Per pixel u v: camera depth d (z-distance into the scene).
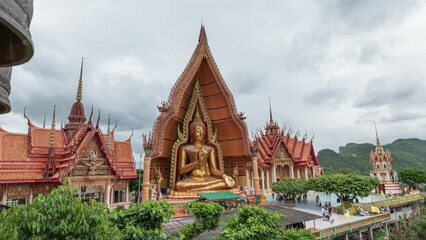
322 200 54.16
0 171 24.44
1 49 4.07
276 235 11.09
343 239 33.75
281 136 59.44
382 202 44.06
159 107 23.53
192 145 27.05
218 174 27.25
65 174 25.50
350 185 39.56
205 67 27.53
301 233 13.41
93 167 27.81
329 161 143.75
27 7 3.77
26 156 26.86
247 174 29.05
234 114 27.14
